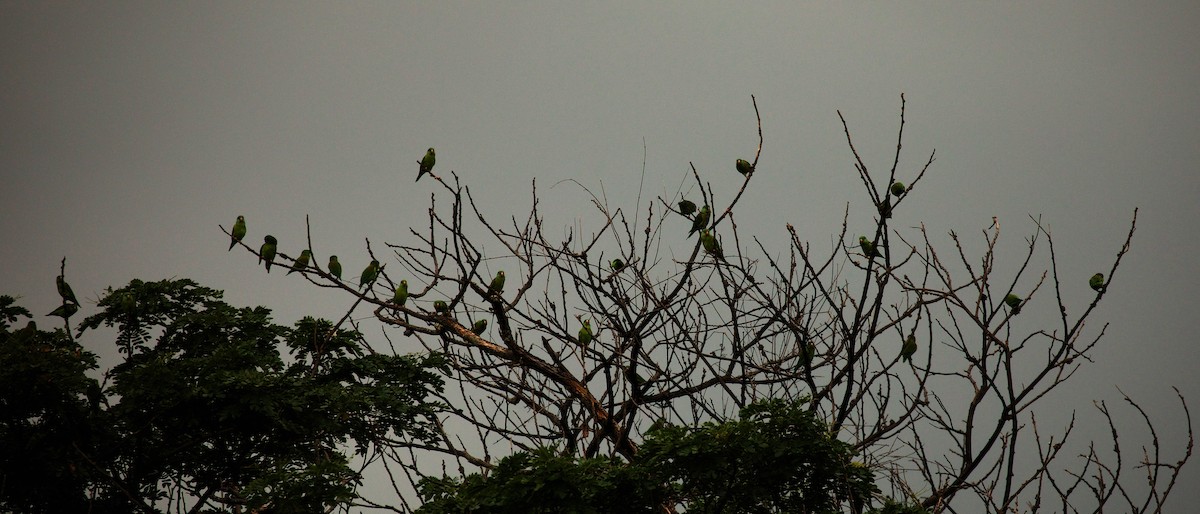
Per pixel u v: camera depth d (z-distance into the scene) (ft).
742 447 35.96
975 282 44.09
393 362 55.67
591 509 34.06
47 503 47.52
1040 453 39.01
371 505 41.75
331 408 50.19
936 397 43.88
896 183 48.52
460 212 48.16
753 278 45.01
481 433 48.01
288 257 49.29
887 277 43.06
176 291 55.83
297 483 41.81
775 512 37.42
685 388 46.09
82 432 48.19
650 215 48.75
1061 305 41.60
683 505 38.83
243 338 55.26
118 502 48.37
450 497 36.60
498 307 49.32
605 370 45.24
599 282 48.01
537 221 49.49
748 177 46.37
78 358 48.57
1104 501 37.58
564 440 48.52
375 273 50.93
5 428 47.47
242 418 48.47
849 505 36.50
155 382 47.65
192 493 50.31
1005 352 41.34
